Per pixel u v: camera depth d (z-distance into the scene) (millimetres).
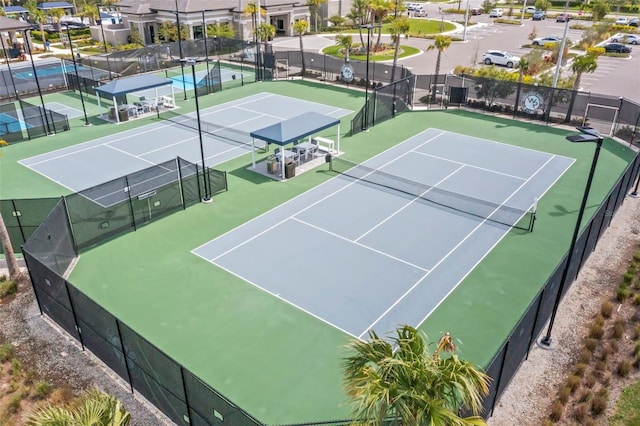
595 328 14539
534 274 17469
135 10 58469
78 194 18422
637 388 12734
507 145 29047
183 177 22203
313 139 27656
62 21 72688
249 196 23000
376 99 31922
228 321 15234
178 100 38156
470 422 7625
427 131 31375
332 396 12570
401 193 23219
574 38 63719
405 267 17828
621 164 26375
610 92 39812
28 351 14242
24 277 17562
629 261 18359
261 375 13227
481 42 62219
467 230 20172
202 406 10625
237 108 35969
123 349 12273
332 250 18844
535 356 13945
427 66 49812
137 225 20594
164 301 16156
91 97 39750
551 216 21203
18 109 36344
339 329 14883
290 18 65500
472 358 13844
